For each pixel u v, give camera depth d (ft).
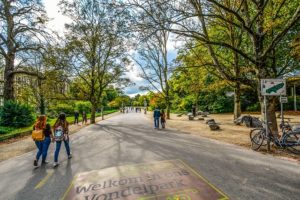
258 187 14.28
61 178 17.66
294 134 24.17
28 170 20.38
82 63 83.76
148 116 127.75
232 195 13.12
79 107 142.92
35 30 63.16
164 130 51.26
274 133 28.66
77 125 72.18
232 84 61.77
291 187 14.21
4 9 59.52
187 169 18.54
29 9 62.49
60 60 67.62
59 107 126.62
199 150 26.61
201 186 14.65
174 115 122.83
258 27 30.66
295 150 23.85
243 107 128.26
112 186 15.28
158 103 146.20
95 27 80.89
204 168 18.80
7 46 66.23
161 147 29.07
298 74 52.95
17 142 38.14
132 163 21.20
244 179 15.83
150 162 21.33
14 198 14.11
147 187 14.80
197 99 130.21
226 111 132.57
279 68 51.67
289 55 44.52
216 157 22.77
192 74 66.69
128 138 38.70
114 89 97.50
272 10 34.53
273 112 29.07
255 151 25.36
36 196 14.26
